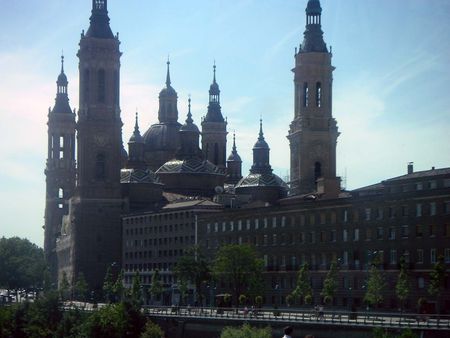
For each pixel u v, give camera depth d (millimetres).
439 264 181500
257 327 173500
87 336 188875
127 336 187875
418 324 150125
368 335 152875
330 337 159625
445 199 196000
